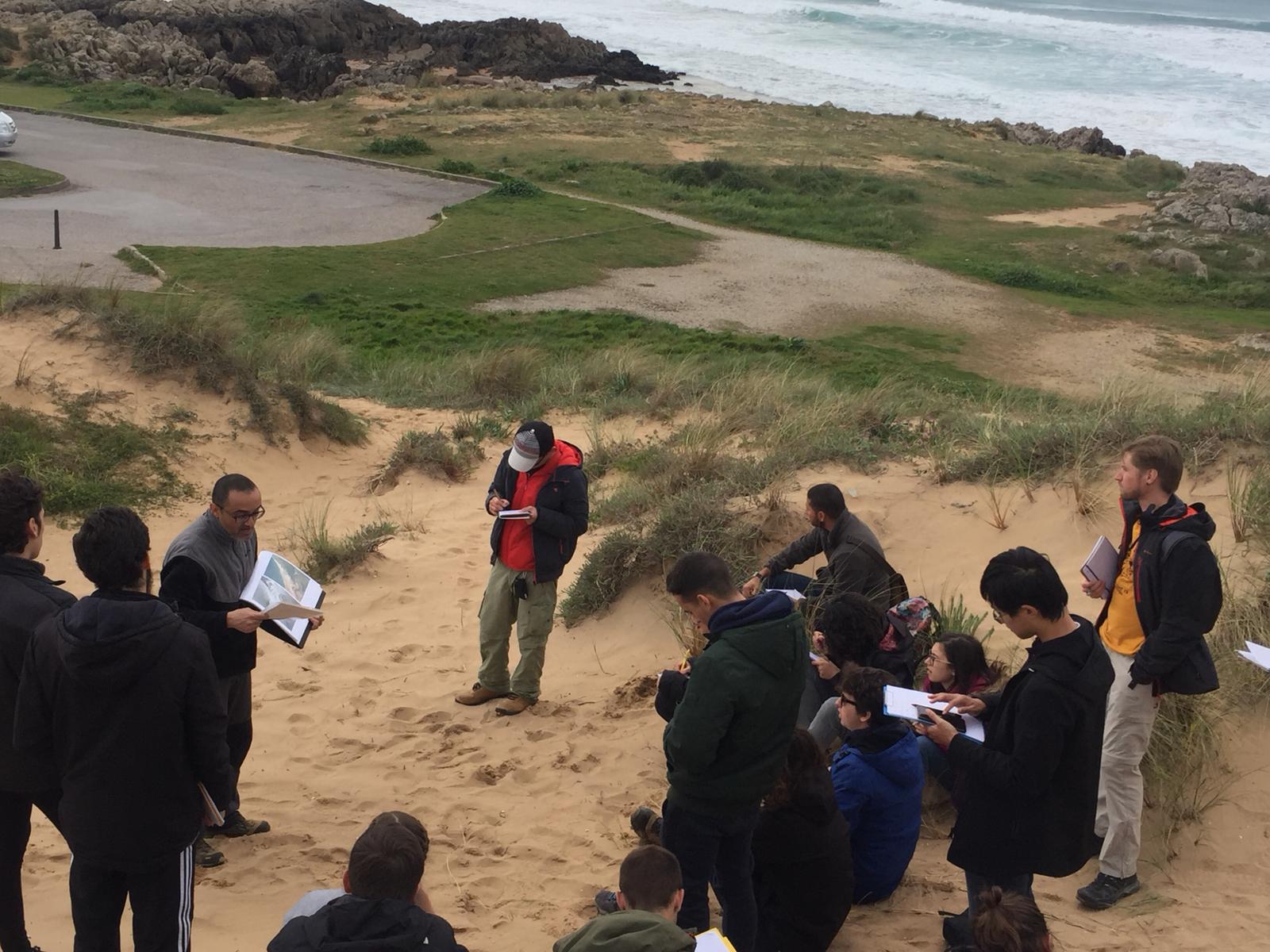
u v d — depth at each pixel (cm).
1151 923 419
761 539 730
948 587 670
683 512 755
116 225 2912
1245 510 634
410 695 643
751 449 955
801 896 407
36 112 4344
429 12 8344
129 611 345
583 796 532
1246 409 787
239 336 1290
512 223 3247
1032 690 361
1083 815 373
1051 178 4403
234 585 472
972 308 2814
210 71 5312
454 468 1072
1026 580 360
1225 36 7919
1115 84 6406
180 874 371
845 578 590
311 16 6081
